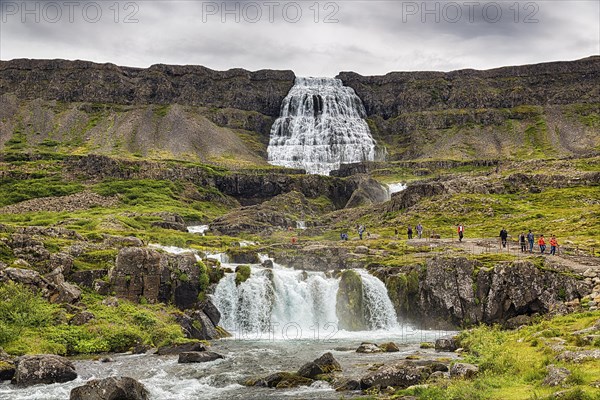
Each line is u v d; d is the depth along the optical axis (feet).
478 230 439.63
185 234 469.98
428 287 296.51
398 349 217.36
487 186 553.64
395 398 138.10
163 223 513.04
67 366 173.27
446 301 289.12
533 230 414.82
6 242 262.06
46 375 168.45
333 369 177.17
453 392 131.34
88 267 271.49
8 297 218.79
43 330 213.05
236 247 390.21
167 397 155.94
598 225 404.57
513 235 406.62
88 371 181.78
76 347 210.38
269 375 171.12
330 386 161.07
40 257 259.80
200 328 260.01
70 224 474.90
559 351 153.89
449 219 488.02
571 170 595.88
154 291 270.05
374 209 594.24
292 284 307.17
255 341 254.88
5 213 611.06
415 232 456.86
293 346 236.02
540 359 152.35
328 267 340.59
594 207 467.93
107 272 268.41
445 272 291.99
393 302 299.38
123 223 481.87
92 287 260.21
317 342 249.75
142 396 151.74
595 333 168.04
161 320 246.06
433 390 135.64
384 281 304.50
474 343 196.34
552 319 220.84
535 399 115.55
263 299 297.33
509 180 568.41
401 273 305.12
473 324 279.69
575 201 501.97
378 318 298.15
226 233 526.98
